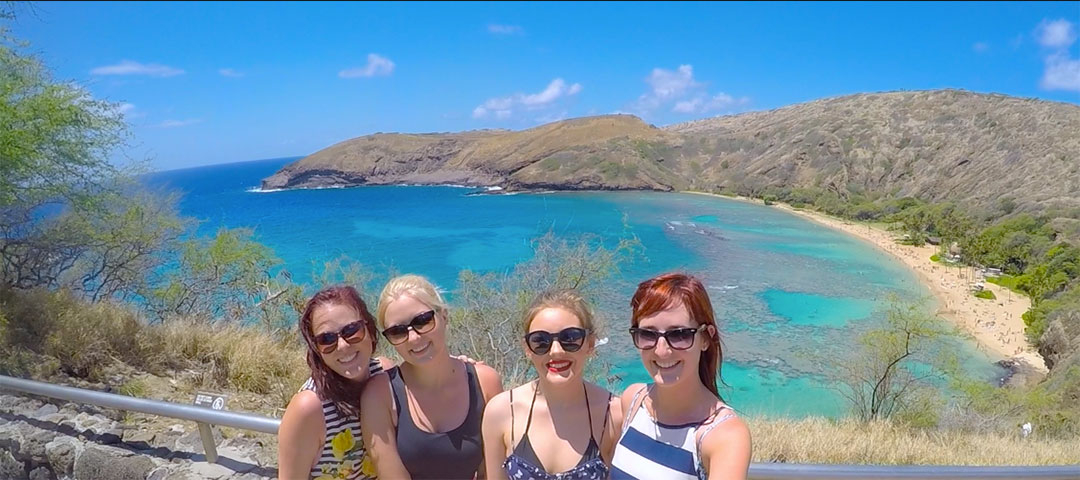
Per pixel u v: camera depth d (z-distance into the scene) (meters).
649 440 2.25
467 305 12.63
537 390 2.45
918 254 65.00
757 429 8.33
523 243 66.94
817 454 7.51
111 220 12.15
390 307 2.43
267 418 3.55
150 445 4.26
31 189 9.62
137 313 9.34
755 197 130.62
